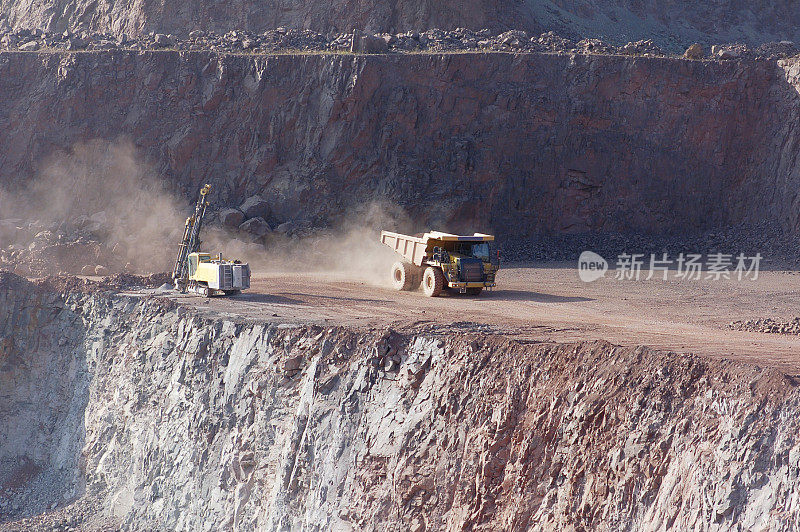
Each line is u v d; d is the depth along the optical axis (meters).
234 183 173.75
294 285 126.50
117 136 178.12
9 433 105.50
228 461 77.81
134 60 181.75
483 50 191.50
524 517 55.00
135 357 96.44
